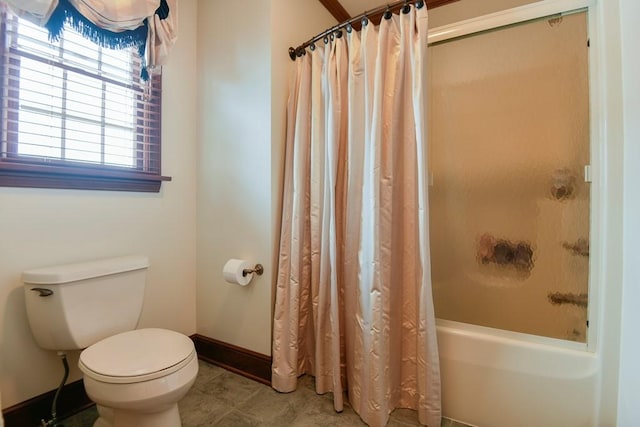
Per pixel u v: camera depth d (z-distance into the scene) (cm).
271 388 157
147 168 168
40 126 129
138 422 105
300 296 159
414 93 129
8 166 117
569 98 135
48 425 124
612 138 112
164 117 175
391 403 138
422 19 128
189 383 109
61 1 114
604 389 110
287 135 167
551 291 135
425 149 129
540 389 121
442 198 159
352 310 144
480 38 152
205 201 188
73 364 139
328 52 153
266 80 162
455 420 134
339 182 153
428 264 128
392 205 135
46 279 114
